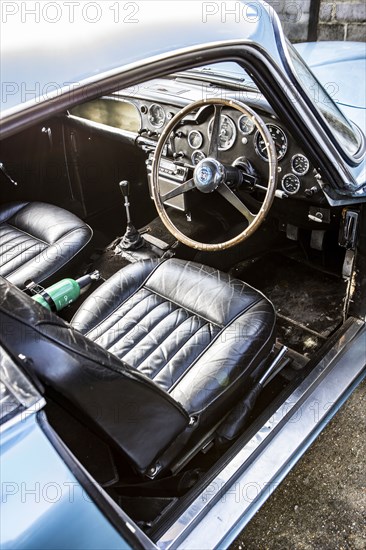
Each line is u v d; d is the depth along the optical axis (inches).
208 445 61.1
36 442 32.5
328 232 99.9
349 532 67.1
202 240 102.4
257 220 68.9
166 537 47.8
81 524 33.8
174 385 57.8
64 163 104.1
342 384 68.1
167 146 92.7
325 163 63.2
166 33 45.5
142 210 117.1
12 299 37.4
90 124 96.8
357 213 70.2
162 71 45.0
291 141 76.6
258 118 65.6
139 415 42.2
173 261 74.0
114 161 109.4
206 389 55.9
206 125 85.2
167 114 88.8
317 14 186.4
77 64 40.3
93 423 40.3
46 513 32.3
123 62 42.1
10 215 90.9
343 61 111.2
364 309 76.3
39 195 104.0
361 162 68.4
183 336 63.2
